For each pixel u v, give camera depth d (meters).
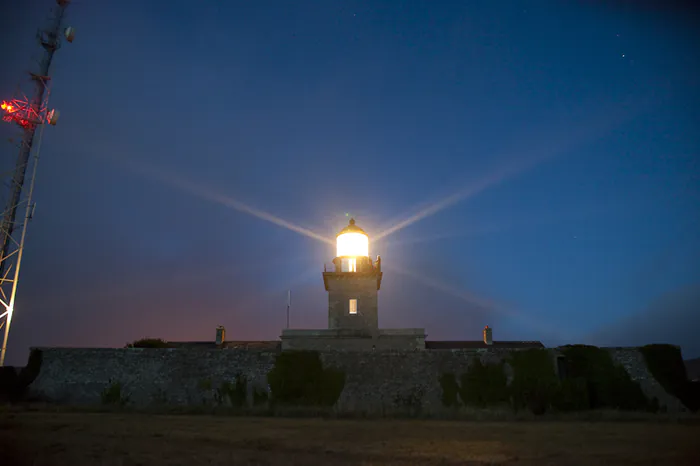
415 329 39.16
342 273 42.22
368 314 41.44
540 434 20.16
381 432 20.41
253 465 13.27
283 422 23.81
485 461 14.20
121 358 32.44
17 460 13.44
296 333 39.09
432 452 15.59
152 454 14.63
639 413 28.77
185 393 31.91
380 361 32.53
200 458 14.14
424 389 31.78
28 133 41.09
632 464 13.95
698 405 31.34
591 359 32.56
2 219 39.19
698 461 14.42
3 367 31.77
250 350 32.94
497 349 32.50
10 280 38.12
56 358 32.28
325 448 16.19
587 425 23.89
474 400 31.34
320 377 32.22
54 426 20.30
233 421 24.02
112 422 22.44
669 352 32.28
